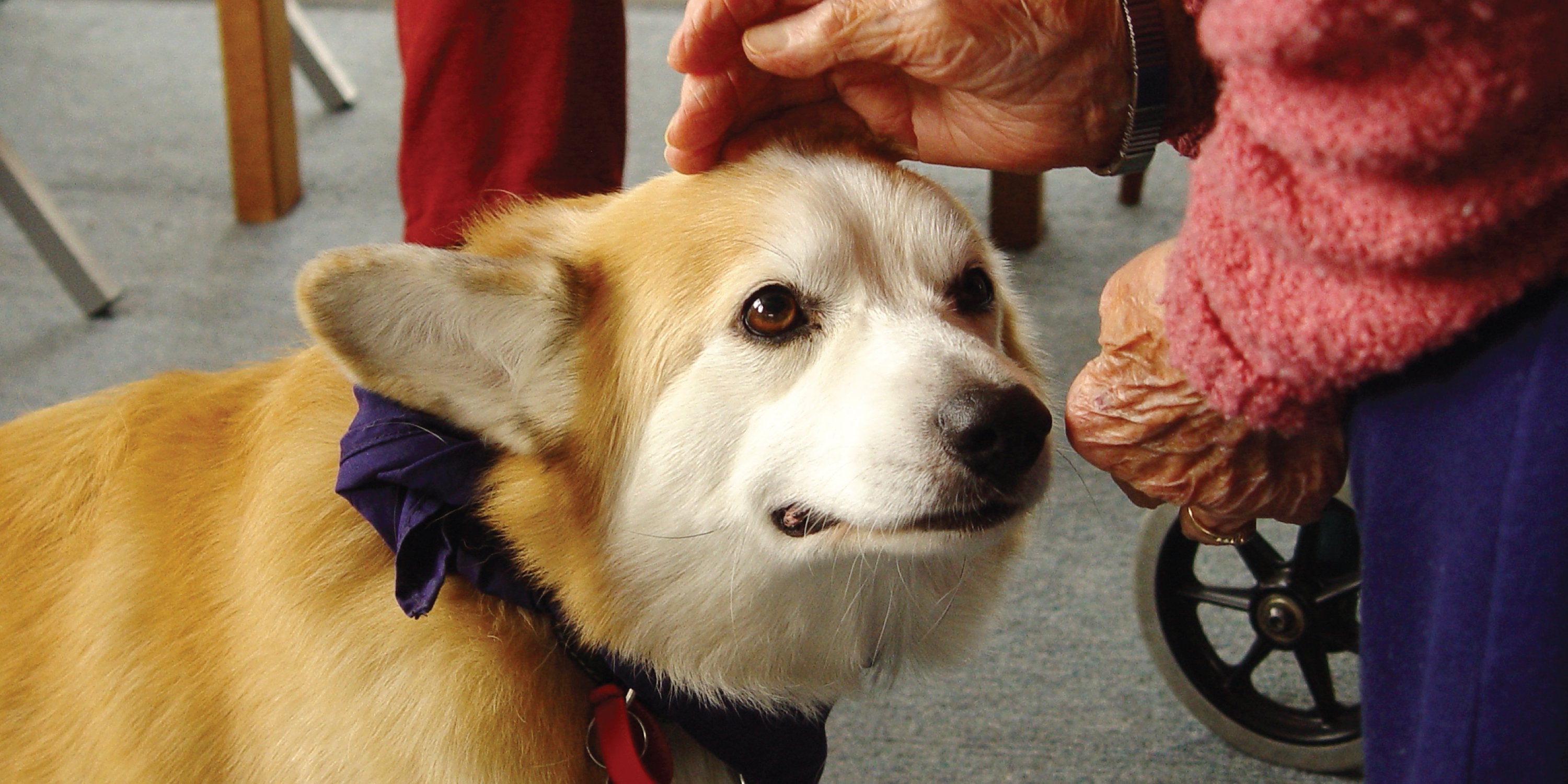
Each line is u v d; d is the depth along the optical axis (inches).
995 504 45.8
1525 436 28.0
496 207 63.1
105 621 51.1
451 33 65.9
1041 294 116.3
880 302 50.3
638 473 51.0
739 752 54.9
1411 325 29.6
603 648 51.4
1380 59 26.5
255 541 49.7
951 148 49.1
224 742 49.5
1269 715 71.9
